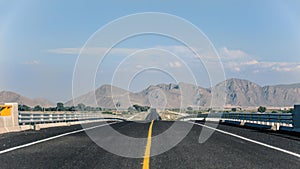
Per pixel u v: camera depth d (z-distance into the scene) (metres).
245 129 27.69
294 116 24.02
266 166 11.02
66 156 12.95
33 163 11.48
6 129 24.06
